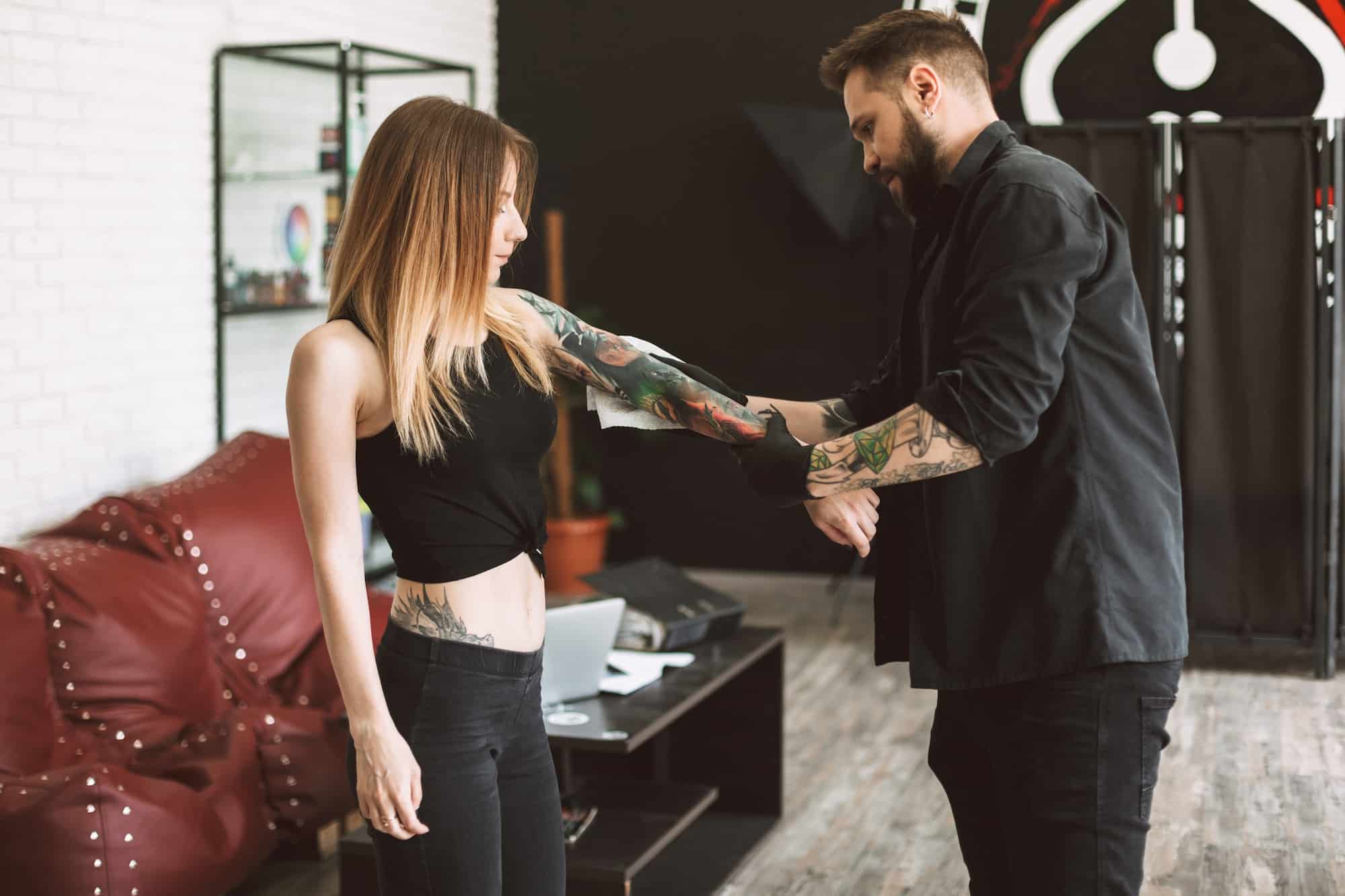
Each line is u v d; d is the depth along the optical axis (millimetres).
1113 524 1925
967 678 1986
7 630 3137
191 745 3236
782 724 3840
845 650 5660
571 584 6582
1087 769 1938
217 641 3611
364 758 1792
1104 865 1948
